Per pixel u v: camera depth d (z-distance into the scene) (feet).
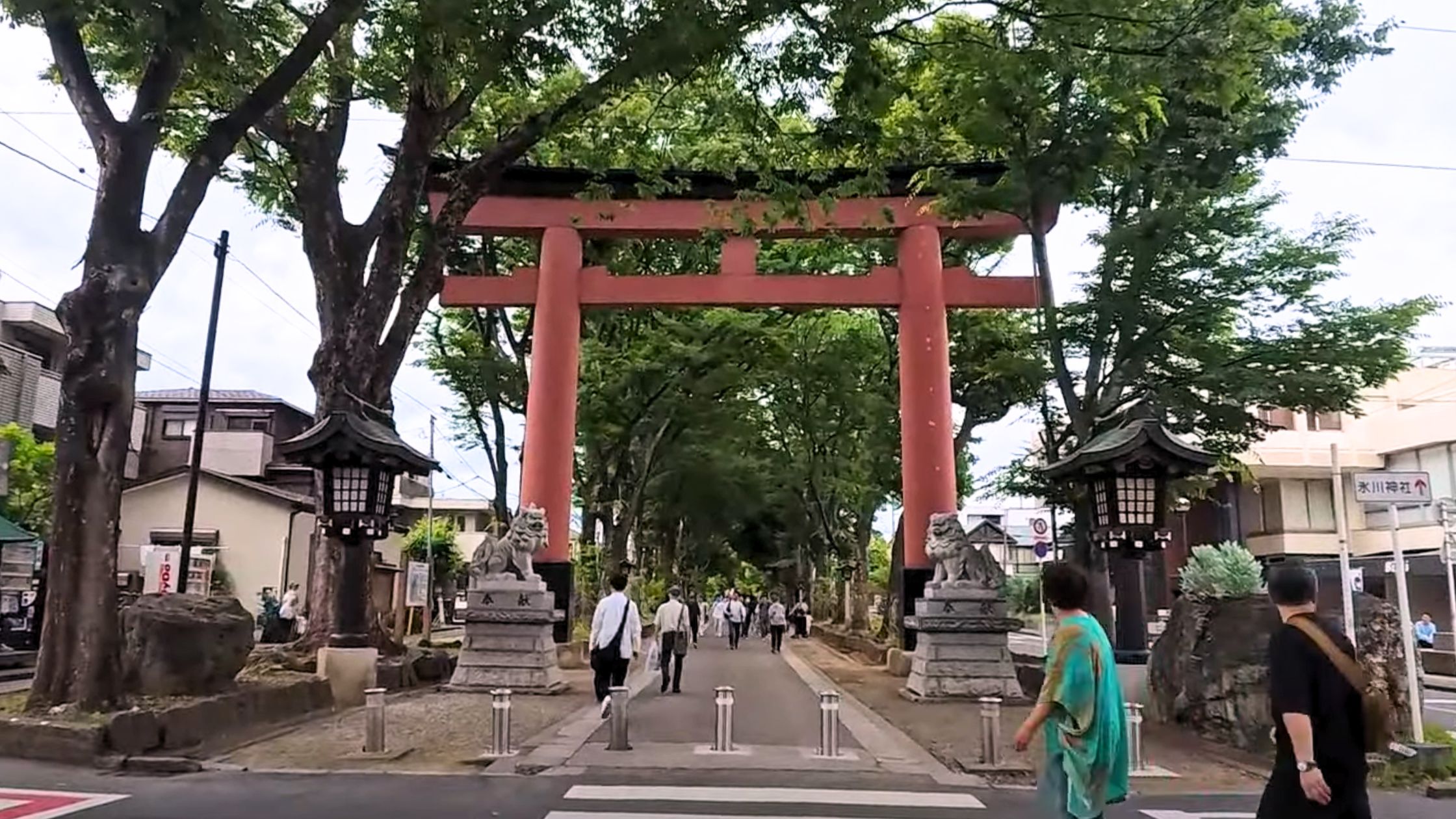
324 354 60.39
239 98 48.67
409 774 32.42
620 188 71.26
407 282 71.77
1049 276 58.03
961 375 81.05
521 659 59.21
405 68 51.80
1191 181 59.62
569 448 72.08
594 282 72.54
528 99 64.90
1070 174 51.29
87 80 37.40
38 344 105.81
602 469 102.89
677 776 32.81
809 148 49.19
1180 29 43.88
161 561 90.84
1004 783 32.83
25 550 84.99
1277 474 125.90
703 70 44.42
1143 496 45.01
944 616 58.80
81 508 36.27
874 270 72.23
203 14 31.14
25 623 82.99
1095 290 62.28
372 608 63.21
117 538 37.01
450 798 28.55
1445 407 114.62
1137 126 51.65
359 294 61.93
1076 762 17.44
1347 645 16.62
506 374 84.79
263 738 39.01
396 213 53.83
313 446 47.50
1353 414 64.54
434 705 50.55
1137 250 58.75
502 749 36.01
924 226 70.59
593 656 46.47
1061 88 50.01
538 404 71.77
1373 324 59.88
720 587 314.96
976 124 51.13
